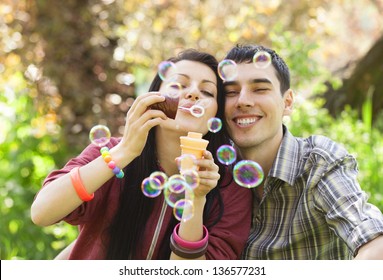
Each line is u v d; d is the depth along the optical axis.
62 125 6.33
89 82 6.55
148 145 2.91
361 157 5.20
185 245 2.61
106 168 2.60
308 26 7.84
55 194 2.60
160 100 2.62
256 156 2.98
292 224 2.83
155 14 7.11
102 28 6.63
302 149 2.95
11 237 5.20
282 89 3.02
